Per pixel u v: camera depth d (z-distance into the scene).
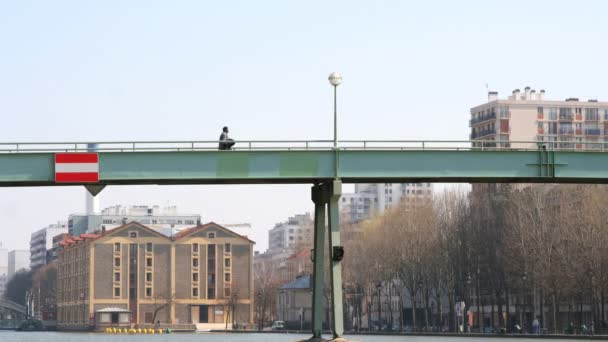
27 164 71.12
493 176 74.50
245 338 191.25
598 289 162.62
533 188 190.50
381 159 73.25
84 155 71.25
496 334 180.75
